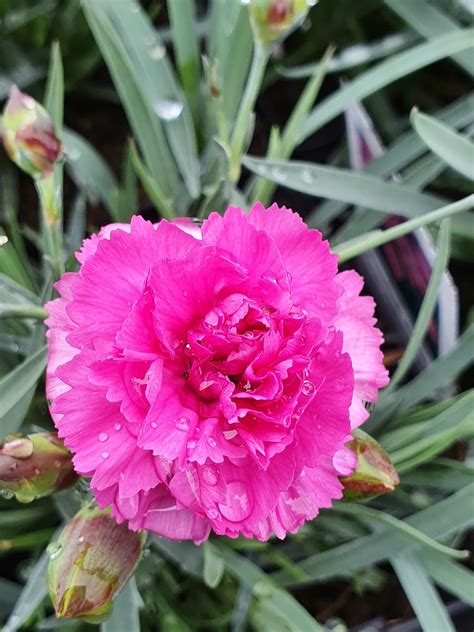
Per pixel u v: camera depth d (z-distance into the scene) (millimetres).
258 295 88
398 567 114
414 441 122
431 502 131
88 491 105
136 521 92
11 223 144
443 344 133
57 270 120
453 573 114
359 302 100
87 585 93
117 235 85
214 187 137
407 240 136
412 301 142
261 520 86
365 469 101
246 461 88
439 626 109
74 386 86
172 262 82
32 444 97
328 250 91
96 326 86
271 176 127
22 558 146
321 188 129
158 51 149
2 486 97
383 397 125
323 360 86
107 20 138
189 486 86
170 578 132
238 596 126
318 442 87
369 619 147
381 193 132
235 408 84
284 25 118
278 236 91
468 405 117
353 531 127
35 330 115
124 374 84
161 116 146
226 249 86
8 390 106
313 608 149
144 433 81
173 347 87
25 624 128
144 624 132
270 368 86
